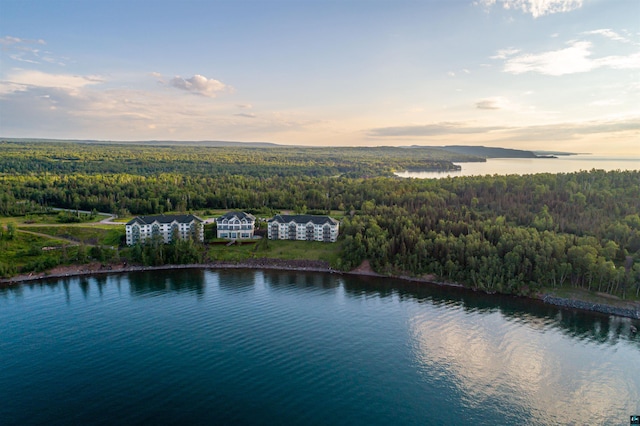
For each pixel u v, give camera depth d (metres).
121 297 170.75
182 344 131.75
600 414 102.88
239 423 97.94
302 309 159.75
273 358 124.38
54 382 111.75
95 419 98.50
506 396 108.81
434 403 105.69
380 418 100.19
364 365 121.62
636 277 167.88
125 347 129.62
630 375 118.31
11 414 99.75
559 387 112.69
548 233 199.88
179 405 103.44
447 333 141.25
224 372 116.94
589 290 172.50
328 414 101.25
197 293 176.00
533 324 148.75
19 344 131.00
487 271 182.12
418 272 196.50
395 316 154.00
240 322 147.88
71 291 177.50
